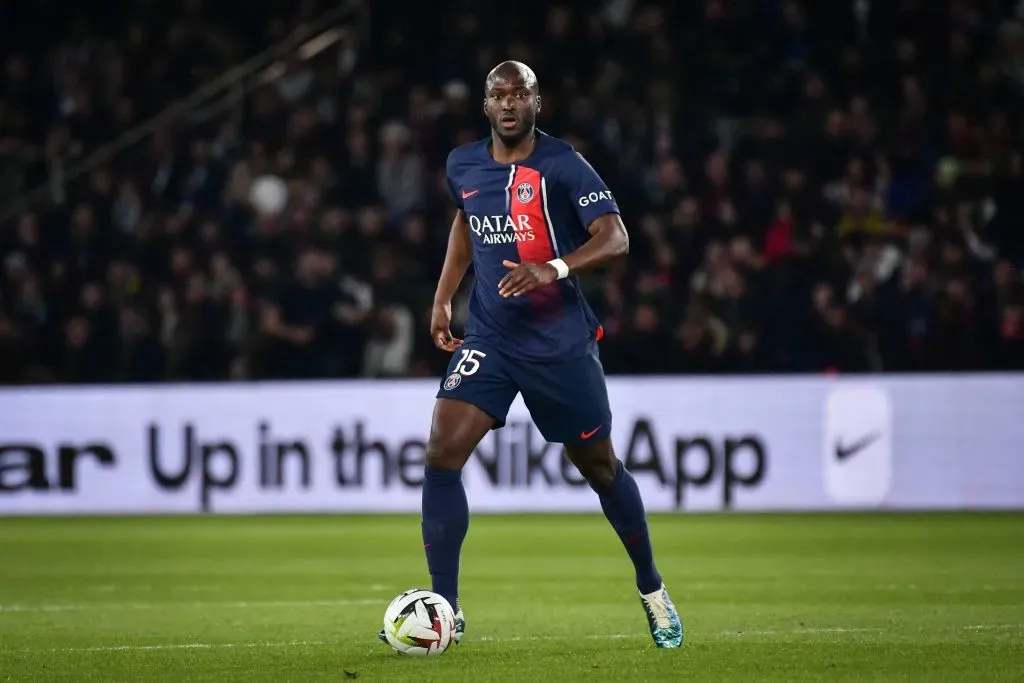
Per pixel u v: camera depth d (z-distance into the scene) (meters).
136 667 18.81
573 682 17.00
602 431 19.73
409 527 45.16
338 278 55.34
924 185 60.81
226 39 69.19
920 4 66.12
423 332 55.41
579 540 40.59
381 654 19.72
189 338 54.91
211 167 61.44
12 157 65.19
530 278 18.47
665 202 59.47
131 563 35.53
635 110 61.38
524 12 68.06
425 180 60.38
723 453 49.09
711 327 52.97
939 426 49.06
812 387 49.12
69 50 68.25
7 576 32.81
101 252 59.53
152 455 50.25
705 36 65.44
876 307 54.03
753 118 64.50
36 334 57.50
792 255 55.69
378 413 49.66
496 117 19.53
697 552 36.88
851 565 33.59
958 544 38.50
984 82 63.38
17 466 50.31
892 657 19.03
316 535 42.75
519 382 19.59
